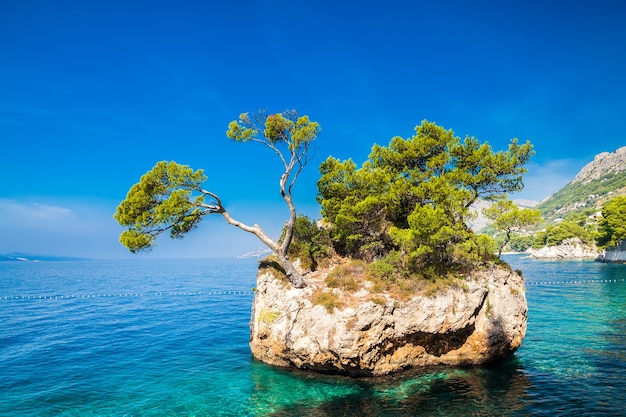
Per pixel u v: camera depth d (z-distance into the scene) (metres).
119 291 84.75
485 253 29.47
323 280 28.98
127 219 28.41
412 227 28.89
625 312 45.81
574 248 183.75
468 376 25.06
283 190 29.88
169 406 22.20
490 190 35.47
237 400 22.75
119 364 30.17
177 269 196.75
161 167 28.84
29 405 22.58
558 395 21.80
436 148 36.38
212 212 30.48
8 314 54.44
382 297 25.06
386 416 19.97
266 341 28.23
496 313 27.23
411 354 26.16
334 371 25.84
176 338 38.75
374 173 34.31
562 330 36.75
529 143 33.66
